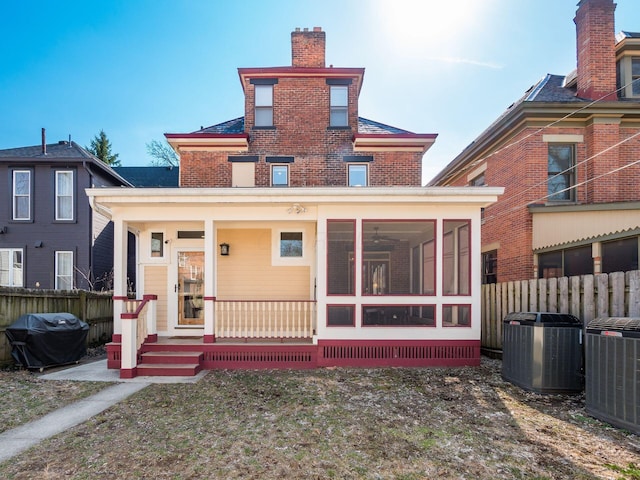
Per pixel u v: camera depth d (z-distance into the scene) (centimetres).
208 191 806
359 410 543
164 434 457
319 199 812
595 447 416
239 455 401
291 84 1192
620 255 859
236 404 571
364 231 897
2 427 479
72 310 1009
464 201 809
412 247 905
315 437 448
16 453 406
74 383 690
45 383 688
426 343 816
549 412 531
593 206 957
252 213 847
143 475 360
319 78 1197
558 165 1141
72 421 501
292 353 815
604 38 1140
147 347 809
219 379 718
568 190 1131
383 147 1170
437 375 740
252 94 1194
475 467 374
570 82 1245
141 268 995
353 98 1197
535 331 624
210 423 493
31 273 1496
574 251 986
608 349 486
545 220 1073
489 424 488
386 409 547
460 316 833
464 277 869
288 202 816
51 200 1516
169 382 697
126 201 813
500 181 1257
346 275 832
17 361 769
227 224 970
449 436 450
